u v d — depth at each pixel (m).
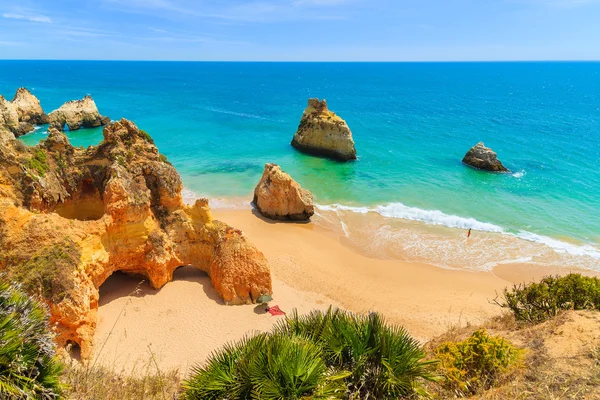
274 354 9.69
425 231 38.31
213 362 10.54
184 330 21.33
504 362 11.39
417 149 69.12
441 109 120.06
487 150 57.97
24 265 17.95
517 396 9.71
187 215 25.25
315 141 64.31
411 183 51.91
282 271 29.48
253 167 57.75
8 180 19.84
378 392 9.95
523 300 17.91
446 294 28.25
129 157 23.67
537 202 45.78
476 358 11.73
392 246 35.28
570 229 39.09
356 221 40.16
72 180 23.58
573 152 67.25
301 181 51.97
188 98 144.62
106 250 21.92
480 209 43.72
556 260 33.53
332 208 43.22
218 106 123.75
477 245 35.78
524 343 13.02
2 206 18.69
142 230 23.12
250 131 84.31
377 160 62.22
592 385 9.70
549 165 59.97
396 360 10.20
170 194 24.53
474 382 11.20
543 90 197.62
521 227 39.50
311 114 66.00
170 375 15.32
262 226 37.91
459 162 61.41
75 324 18.16
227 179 52.34
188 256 25.55
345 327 10.80
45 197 21.31
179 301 23.48
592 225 39.97
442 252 34.47
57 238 19.14
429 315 25.36
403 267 31.83
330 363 10.32
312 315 11.83
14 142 21.19
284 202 38.88
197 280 25.50
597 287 16.59
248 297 24.14
